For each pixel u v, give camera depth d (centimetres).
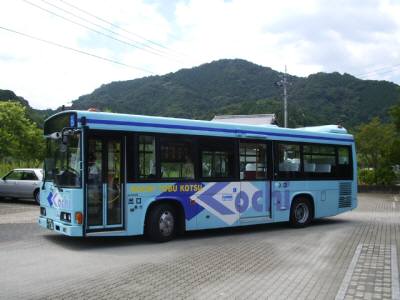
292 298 682
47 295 673
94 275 799
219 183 1264
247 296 689
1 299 652
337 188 1600
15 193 2034
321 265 909
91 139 1045
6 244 1077
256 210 1353
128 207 1087
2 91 5138
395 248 1103
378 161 4003
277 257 988
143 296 680
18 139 3209
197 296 686
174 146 1180
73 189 1016
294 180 1462
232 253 1028
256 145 1370
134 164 1101
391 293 709
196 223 1211
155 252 1023
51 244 1090
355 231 1411
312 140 1526
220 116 4372
